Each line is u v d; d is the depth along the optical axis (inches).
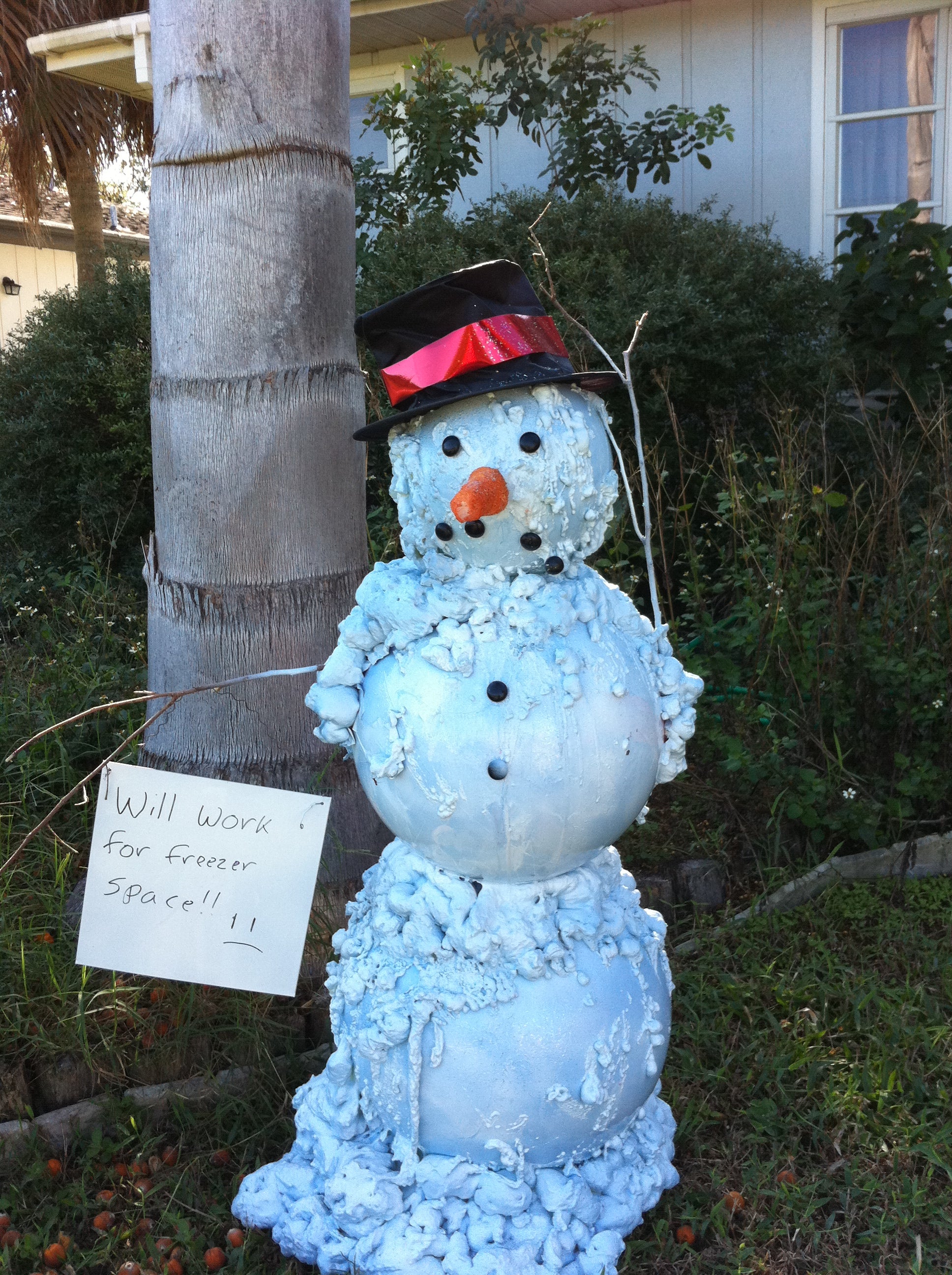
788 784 140.4
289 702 112.6
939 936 128.8
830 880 136.4
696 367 212.8
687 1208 88.5
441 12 290.2
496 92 262.4
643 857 139.1
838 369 223.9
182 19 102.9
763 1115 98.2
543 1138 78.8
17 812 134.2
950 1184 91.4
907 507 193.8
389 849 84.5
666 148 264.2
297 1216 83.1
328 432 110.3
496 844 74.0
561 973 77.5
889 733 150.7
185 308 106.6
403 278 217.0
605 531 81.0
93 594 209.3
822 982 116.5
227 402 106.8
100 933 91.9
